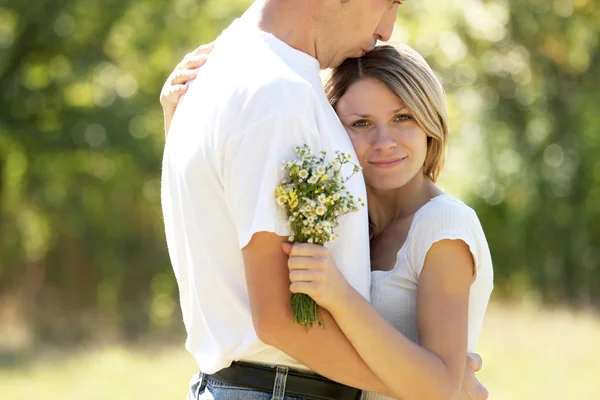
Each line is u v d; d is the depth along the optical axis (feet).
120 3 57.11
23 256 67.56
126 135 58.85
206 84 10.20
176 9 57.47
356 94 11.01
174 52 58.34
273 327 9.27
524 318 53.16
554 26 61.31
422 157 11.14
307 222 9.18
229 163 9.34
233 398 9.96
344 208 9.43
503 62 60.95
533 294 65.62
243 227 9.25
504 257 67.46
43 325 60.44
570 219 67.00
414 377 9.59
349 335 9.41
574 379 35.78
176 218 10.43
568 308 58.85
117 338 54.29
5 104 58.65
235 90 9.50
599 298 65.00
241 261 9.80
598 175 67.31
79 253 68.23
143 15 57.77
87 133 58.70
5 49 57.72
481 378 36.11
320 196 9.18
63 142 58.49
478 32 56.03
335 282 9.24
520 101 62.90
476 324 10.92
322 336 9.41
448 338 10.06
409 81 10.86
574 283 67.26
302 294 9.21
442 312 10.17
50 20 57.47
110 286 68.08
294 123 9.30
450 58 53.16
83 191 66.44
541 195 66.08
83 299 67.77
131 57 58.75
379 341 9.45
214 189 9.70
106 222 68.08
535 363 38.75
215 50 10.50
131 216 68.80
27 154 61.82
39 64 59.67
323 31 10.25
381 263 11.14
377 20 10.48
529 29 60.59
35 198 65.87
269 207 9.16
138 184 66.18
